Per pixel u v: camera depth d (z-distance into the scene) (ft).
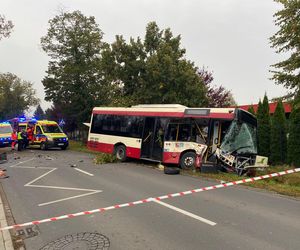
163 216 24.21
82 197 30.91
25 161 61.93
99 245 18.88
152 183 37.81
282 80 44.14
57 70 107.34
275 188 34.35
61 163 58.18
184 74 82.33
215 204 27.68
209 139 47.65
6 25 81.30
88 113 109.60
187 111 50.90
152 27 90.43
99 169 50.19
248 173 44.86
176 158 50.55
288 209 26.16
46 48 107.24
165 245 18.58
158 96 83.82
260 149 68.69
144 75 87.66
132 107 60.23
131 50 88.53
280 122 67.41
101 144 64.23
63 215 25.21
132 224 22.47
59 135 91.61
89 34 107.55
